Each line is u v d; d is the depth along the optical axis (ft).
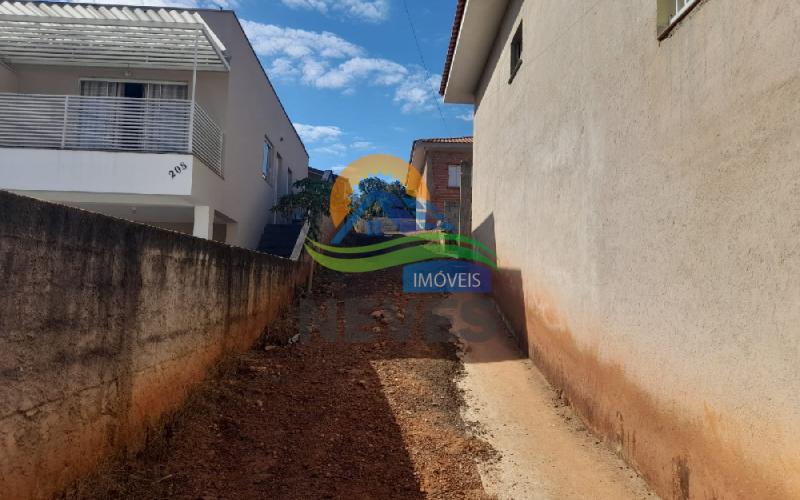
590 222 15.42
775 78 7.96
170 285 13.17
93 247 9.62
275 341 22.94
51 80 33.55
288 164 56.85
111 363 10.31
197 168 29.19
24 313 7.77
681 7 11.20
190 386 14.61
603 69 14.67
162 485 10.65
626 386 12.98
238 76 36.40
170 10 28.60
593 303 15.12
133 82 34.06
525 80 24.12
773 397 7.90
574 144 16.94
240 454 12.80
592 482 12.50
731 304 8.96
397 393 18.26
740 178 8.75
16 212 7.57
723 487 9.14
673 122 10.93
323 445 13.93
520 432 15.56
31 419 7.93
